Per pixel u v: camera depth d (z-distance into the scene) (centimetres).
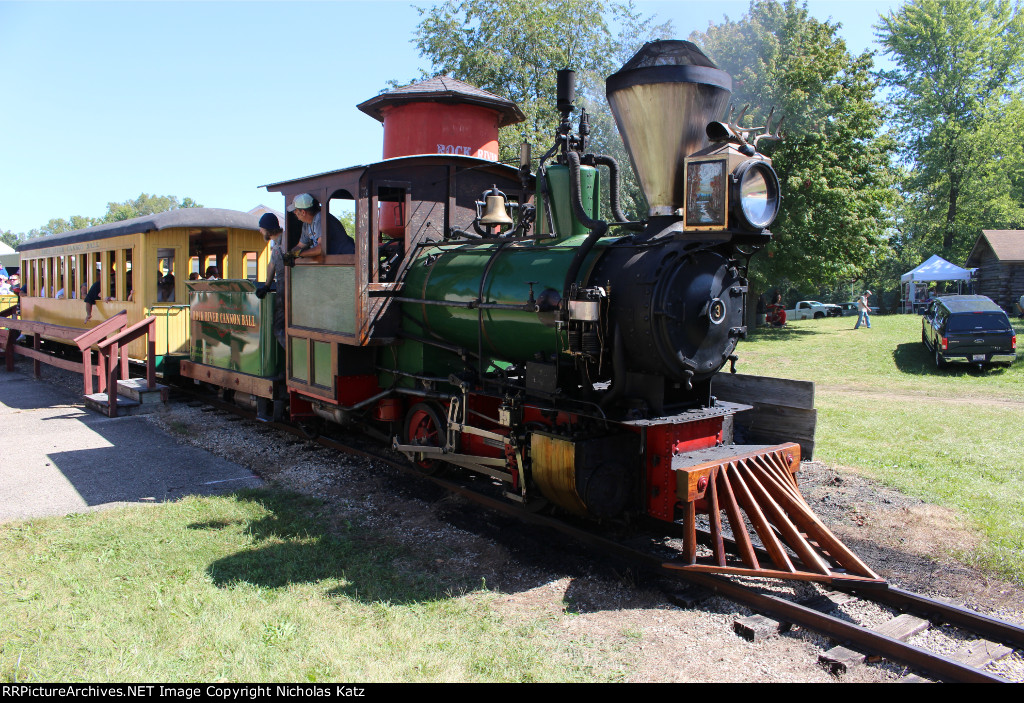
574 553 483
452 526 539
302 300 725
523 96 1952
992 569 450
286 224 742
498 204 600
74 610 389
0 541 500
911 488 620
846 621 367
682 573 434
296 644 356
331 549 489
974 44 4003
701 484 418
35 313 1642
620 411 461
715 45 2150
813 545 482
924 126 4225
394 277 652
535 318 491
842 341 1914
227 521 544
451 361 641
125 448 798
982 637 363
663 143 456
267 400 842
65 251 1452
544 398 489
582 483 449
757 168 417
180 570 447
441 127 760
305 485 645
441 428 611
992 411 996
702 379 459
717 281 443
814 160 2055
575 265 451
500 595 421
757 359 1691
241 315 862
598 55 2056
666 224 464
